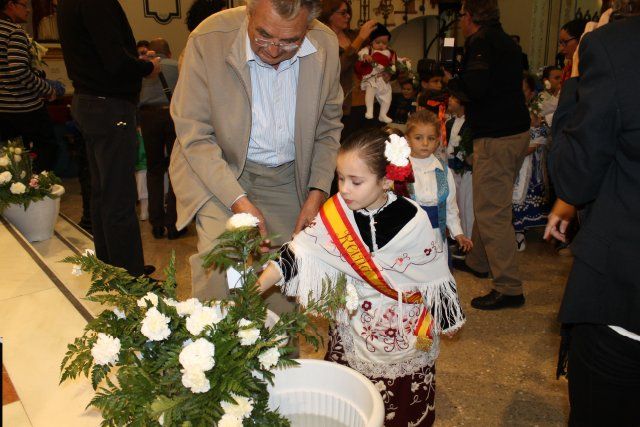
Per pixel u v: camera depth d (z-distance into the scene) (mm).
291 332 1380
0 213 3682
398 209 1763
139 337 1302
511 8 10117
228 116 1937
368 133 1688
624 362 1458
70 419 1630
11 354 1973
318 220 1756
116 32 3037
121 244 3332
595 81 1363
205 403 1168
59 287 2541
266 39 1715
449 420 2389
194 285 2035
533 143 4285
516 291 3420
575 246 1483
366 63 4273
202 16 3570
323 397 1438
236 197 1892
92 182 3449
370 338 1866
